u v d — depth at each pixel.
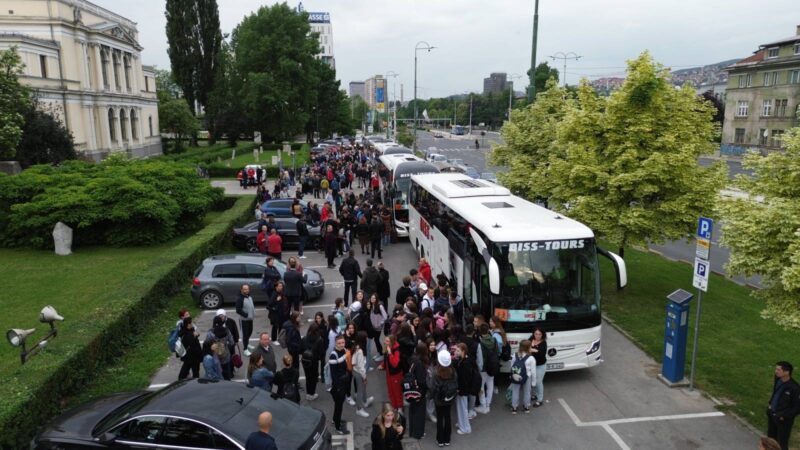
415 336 10.93
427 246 20.02
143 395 9.30
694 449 9.42
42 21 55.50
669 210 15.08
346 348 10.48
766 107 65.38
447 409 9.45
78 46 59.16
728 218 10.09
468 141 116.38
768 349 13.30
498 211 14.16
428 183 20.30
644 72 15.41
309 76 76.75
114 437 7.95
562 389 11.66
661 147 15.41
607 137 16.00
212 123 85.19
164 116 82.69
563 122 17.39
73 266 21.17
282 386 9.85
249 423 7.88
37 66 53.09
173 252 19.12
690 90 16.22
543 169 22.45
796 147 9.62
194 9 81.19
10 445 8.38
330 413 10.77
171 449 7.70
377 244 22.67
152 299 15.49
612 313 15.93
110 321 12.70
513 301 11.50
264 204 28.00
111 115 65.75
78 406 9.20
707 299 17.14
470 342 10.38
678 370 11.56
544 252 11.66
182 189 26.89
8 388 9.17
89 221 23.62
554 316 11.46
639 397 11.24
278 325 13.88
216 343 10.72
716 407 10.73
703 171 15.88
